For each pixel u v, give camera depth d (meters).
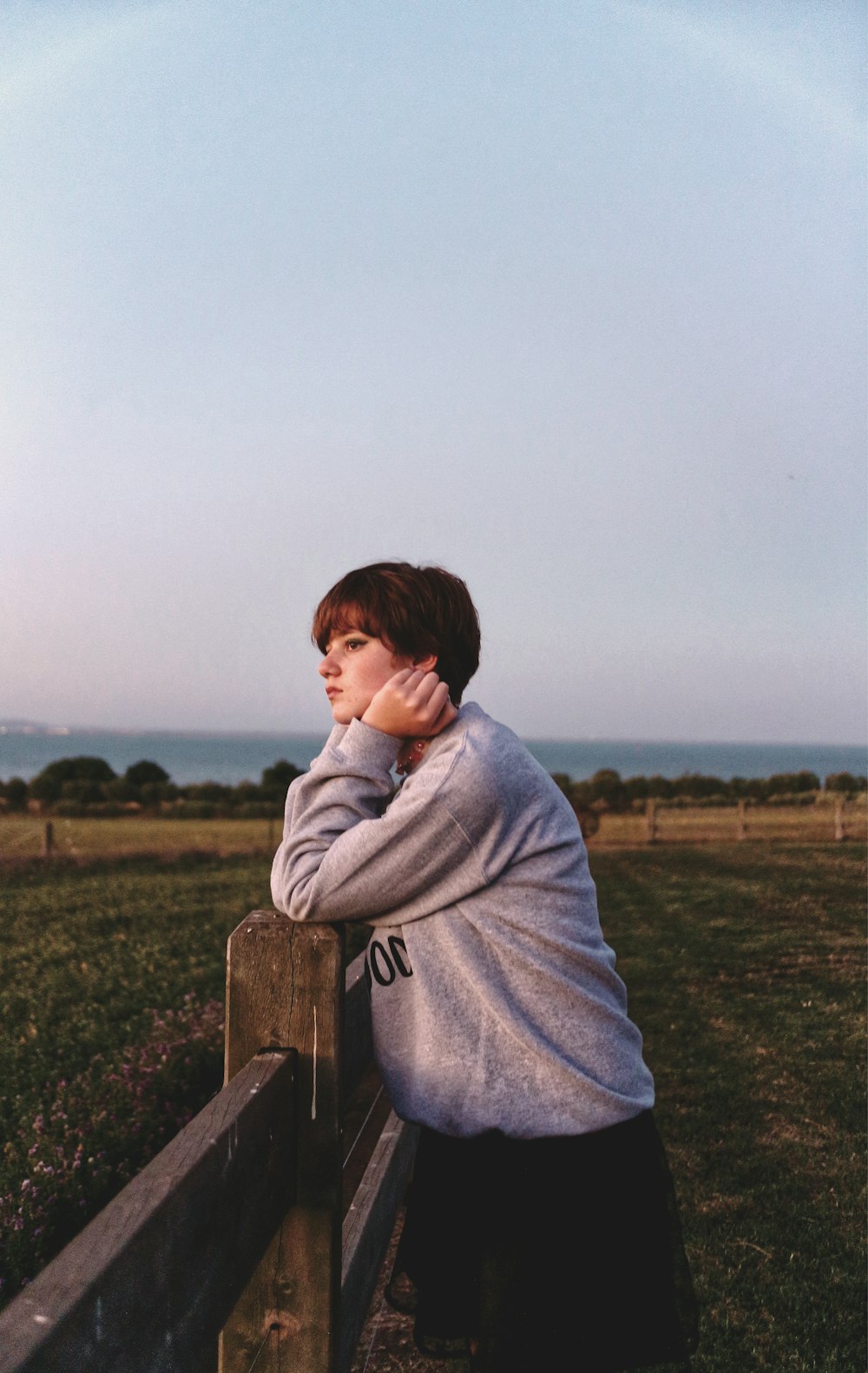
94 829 27.23
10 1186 3.19
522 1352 1.20
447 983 1.28
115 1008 6.03
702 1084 4.28
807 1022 5.32
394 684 1.36
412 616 1.45
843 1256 2.77
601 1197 1.23
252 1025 1.27
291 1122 1.23
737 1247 2.82
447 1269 1.32
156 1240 0.78
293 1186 1.26
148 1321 0.76
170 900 11.90
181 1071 4.28
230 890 12.78
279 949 1.26
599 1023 1.29
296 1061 1.26
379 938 1.34
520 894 1.30
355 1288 1.63
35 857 17.67
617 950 7.38
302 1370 1.28
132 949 8.29
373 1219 1.88
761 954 7.14
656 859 14.49
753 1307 2.50
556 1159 1.23
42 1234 2.87
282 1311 1.28
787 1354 2.28
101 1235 0.73
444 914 1.29
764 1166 3.39
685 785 31.89
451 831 1.24
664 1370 2.18
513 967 1.28
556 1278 1.21
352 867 1.24
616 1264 1.23
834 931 7.97
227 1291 0.97
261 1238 1.10
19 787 35.16
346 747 1.38
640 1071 1.33
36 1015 5.95
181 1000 6.07
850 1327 2.40
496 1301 1.21
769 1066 4.53
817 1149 3.54
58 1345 0.61
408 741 1.44
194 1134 0.95
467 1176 1.27
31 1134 3.68
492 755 1.31
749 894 10.22
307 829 1.33
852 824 20.64
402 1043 1.31
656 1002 5.81
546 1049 1.24
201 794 35.69
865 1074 4.39
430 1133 1.33
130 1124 3.71
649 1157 1.30
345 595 1.48
